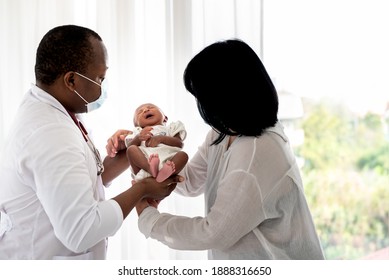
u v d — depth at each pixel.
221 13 1.88
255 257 1.35
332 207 2.66
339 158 2.69
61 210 1.19
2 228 1.40
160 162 1.44
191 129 1.90
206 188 1.50
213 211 1.31
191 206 1.94
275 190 1.30
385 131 2.64
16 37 1.94
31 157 1.23
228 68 1.30
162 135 1.52
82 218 1.19
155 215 1.42
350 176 2.67
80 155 1.26
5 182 1.33
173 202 1.93
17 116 1.36
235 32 1.86
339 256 2.63
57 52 1.31
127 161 1.64
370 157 2.67
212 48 1.32
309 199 2.67
